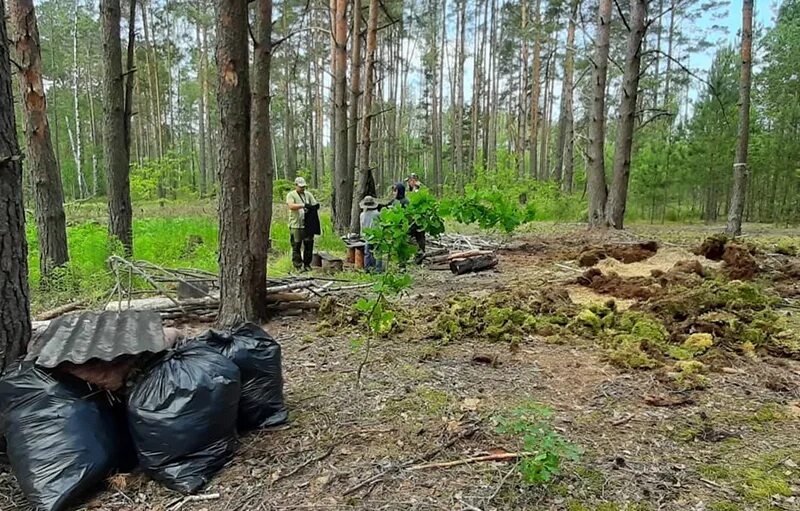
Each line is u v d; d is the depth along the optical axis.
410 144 45.53
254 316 5.57
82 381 2.66
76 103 31.11
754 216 20.84
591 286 7.19
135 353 2.72
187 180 37.59
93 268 7.75
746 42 12.52
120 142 8.58
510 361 4.42
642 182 19.70
